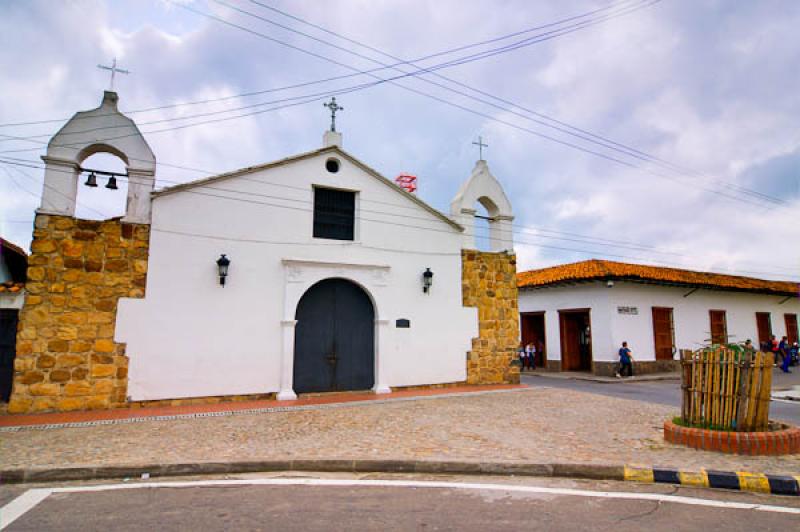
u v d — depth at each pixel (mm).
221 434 7215
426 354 12914
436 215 13617
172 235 10414
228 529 3814
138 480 5285
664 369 19203
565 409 9586
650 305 19375
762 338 23281
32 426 7863
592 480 5336
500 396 11539
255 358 10820
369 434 7203
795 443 6043
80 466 5395
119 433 7312
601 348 18266
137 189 10344
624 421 8289
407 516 4125
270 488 4969
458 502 4527
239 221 11070
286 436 7070
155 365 9914
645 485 5133
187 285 10391
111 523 3959
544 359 21641
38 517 4113
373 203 12758
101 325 9680
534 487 5031
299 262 11539
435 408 9695
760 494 4863
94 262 9805
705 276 22266
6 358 9586
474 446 6426
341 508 4332
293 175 11828
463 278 13805
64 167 10000
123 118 10500
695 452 6078
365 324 12508
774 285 24750
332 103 12992
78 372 9422
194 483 5141
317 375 11742
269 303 11133
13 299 9336
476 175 14617
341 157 12531
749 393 6336
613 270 18391
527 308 22344
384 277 12609
